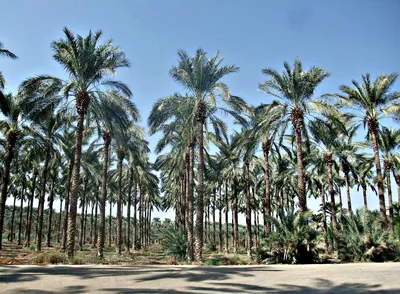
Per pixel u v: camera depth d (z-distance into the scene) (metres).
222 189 55.25
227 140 25.94
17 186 49.25
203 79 23.09
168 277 10.28
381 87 25.02
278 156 33.72
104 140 27.62
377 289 8.45
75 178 19.59
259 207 57.44
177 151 34.59
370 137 28.98
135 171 42.59
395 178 34.75
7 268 12.02
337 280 9.88
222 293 8.00
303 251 18.97
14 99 24.03
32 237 65.19
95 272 11.24
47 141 29.83
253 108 25.00
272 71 23.81
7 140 24.30
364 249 20.17
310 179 42.22
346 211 41.94
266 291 8.32
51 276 10.16
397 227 23.00
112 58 21.16
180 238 25.19
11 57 19.11
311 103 23.16
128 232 36.78
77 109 20.36
